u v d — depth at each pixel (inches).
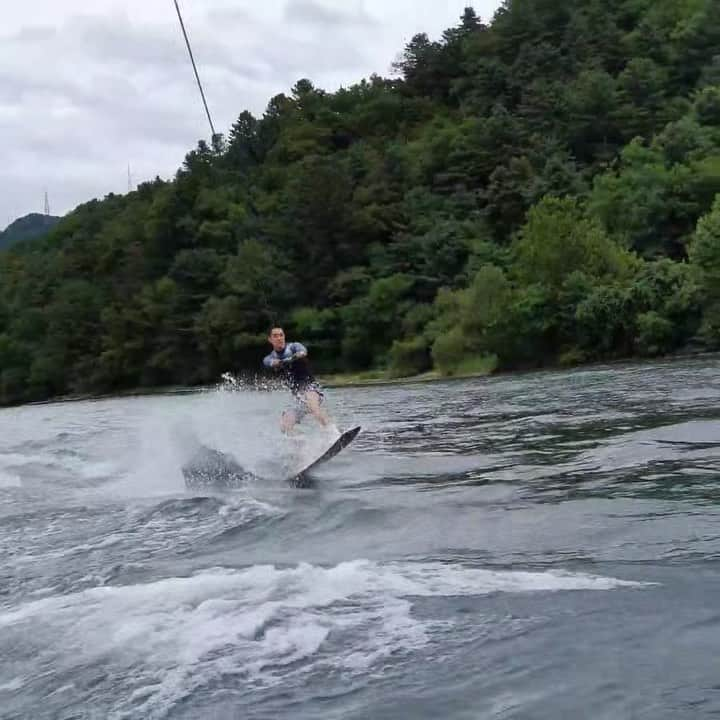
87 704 159.0
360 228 2913.4
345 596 200.8
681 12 3905.0
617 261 1934.1
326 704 148.3
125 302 3189.0
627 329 1802.4
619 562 212.2
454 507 301.0
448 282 2637.8
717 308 1685.5
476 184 3179.1
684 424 471.2
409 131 4109.3
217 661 170.1
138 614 202.1
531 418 626.2
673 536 231.3
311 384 518.9
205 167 3892.7
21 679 174.9
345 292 2770.7
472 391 1167.6
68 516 366.6
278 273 2859.3
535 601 187.9
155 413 1183.6
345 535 275.3
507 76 3946.9
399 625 180.2
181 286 3048.7
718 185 2425.0
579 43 3897.6
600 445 424.8
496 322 1943.9
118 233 3580.2
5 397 3545.8
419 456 457.1
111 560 272.4
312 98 4670.3
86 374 3287.4
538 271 1953.7
